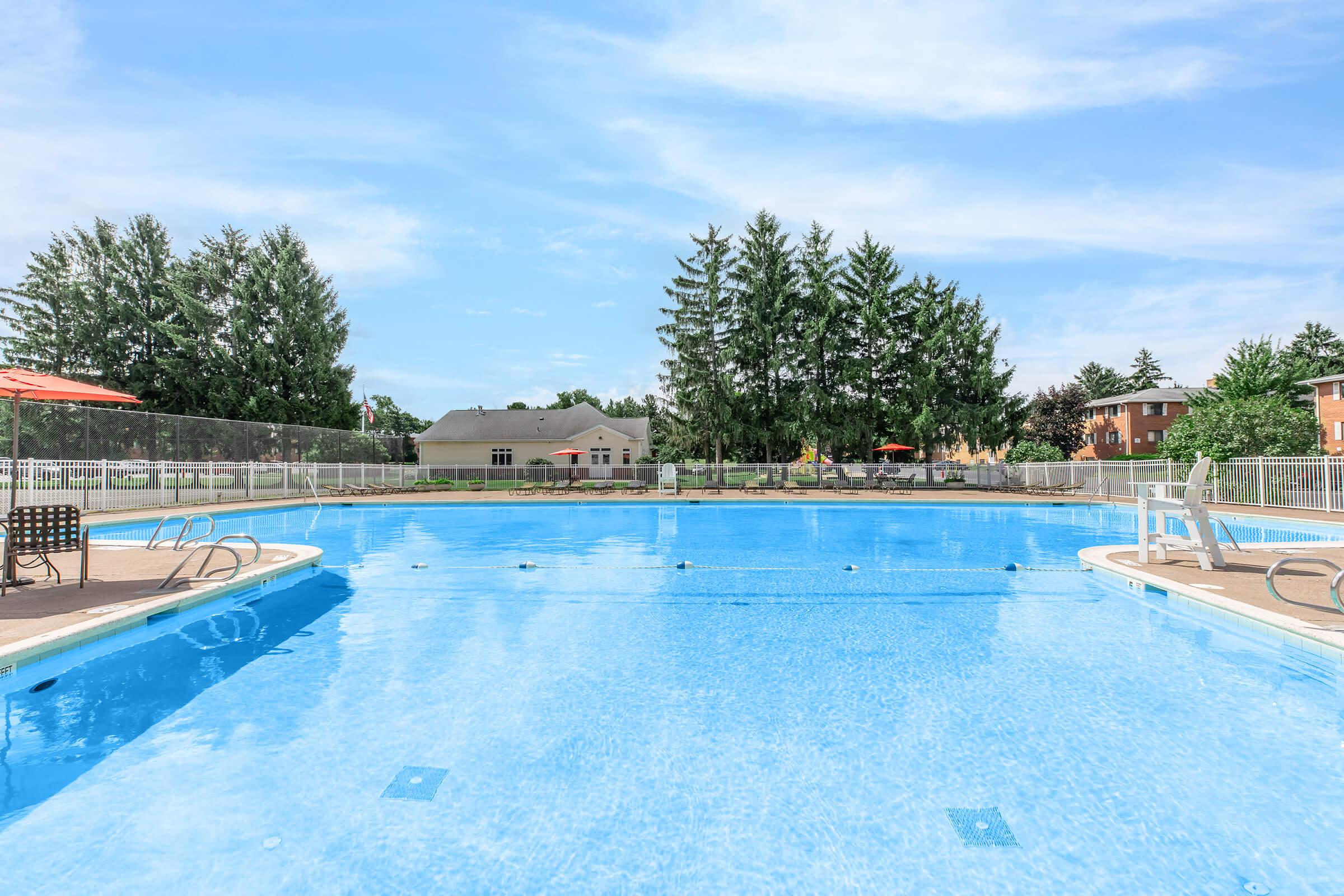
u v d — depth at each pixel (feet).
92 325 129.08
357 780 11.40
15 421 26.78
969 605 25.43
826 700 15.30
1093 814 10.31
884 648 19.53
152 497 65.98
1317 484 59.21
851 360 127.13
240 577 25.49
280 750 12.57
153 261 135.33
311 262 139.74
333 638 20.58
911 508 75.82
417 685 16.26
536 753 12.50
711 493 95.86
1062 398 176.24
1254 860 9.05
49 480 56.34
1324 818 10.09
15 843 9.38
